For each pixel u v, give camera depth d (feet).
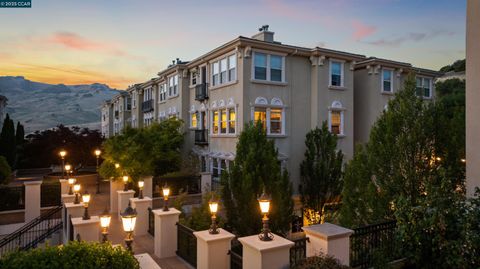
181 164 78.48
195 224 41.29
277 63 68.44
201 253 29.78
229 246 29.73
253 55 65.57
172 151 77.46
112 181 58.08
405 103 32.94
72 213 40.63
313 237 24.93
